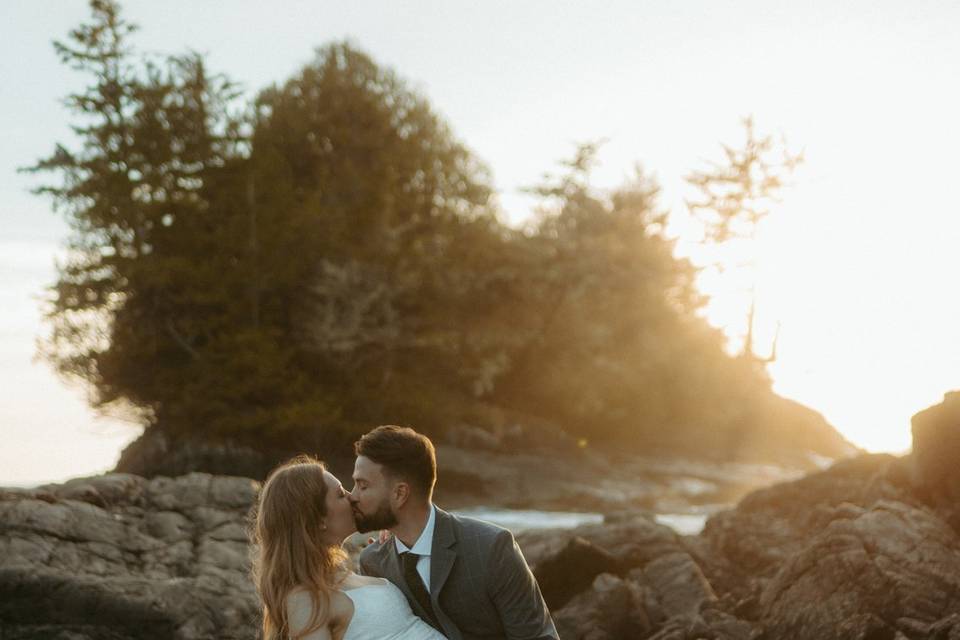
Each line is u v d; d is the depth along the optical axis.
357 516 4.36
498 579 4.37
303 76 49.34
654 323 54.66
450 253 46.91
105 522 8.38
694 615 8.19
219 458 37.34
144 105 41.81
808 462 50.75
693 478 42.03
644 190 55.97
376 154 47.88
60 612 7.32
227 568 8.26
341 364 40.19
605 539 9.70
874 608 6.74
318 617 4.07
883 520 7.47
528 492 36.66
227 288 39.59
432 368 45.22
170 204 40.41
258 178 41.28
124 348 38.78
